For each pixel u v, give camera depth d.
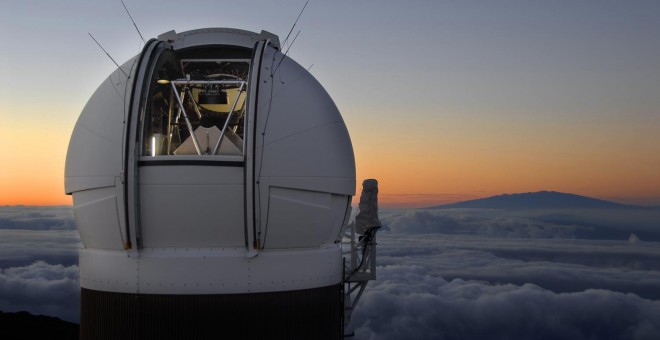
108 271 11.36
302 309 11.62
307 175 11.39
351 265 14.84
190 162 10.77
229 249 11.10
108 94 12.08
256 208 10.84
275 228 11.16
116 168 11.03
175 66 13.18
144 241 11.05
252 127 10.88
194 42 13.11
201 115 14.49
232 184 10.82
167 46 12.50
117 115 11.46
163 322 10.95
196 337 10.94
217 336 10.96
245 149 10.94
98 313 11.52
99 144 11.45
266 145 11.06
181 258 10.93
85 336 11.84
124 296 11.17
